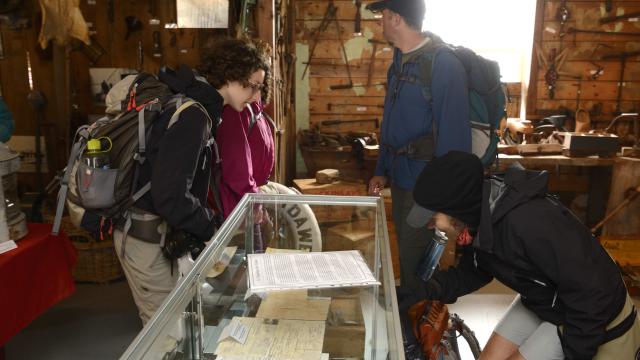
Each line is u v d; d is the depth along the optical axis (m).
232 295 1.13
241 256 1.33
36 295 2.02
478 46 4.86
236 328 1.06
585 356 1.29
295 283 1.12
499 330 1.77
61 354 2.48
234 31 3.23
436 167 1.33
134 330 2.73
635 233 3.89
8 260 1.84
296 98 4.89
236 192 1.93
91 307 3.00
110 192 1.53
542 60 4.67
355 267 1.24
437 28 4.84
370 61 4.81
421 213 1.35
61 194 1.60
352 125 4.93
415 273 1.80
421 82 2.21
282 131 3.57
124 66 3.95
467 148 2.13
